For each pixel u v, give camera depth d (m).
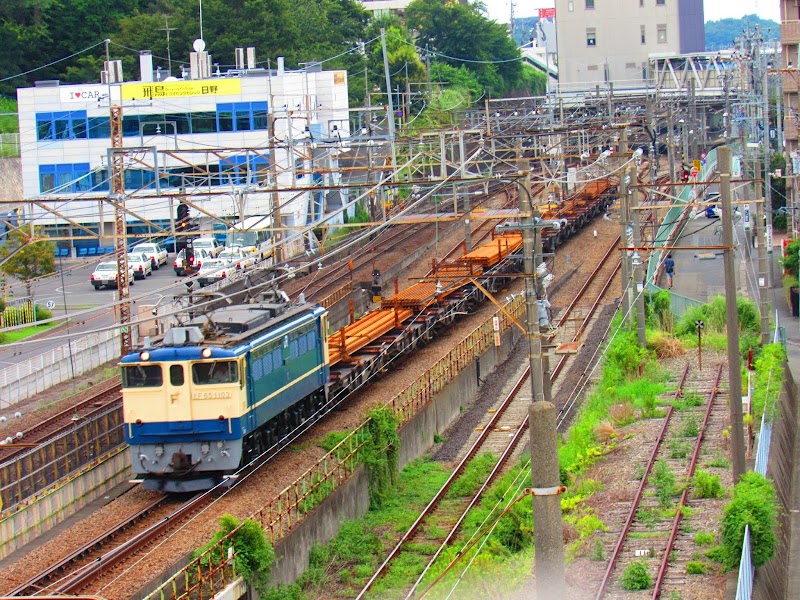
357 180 116.25
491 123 117.19
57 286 112.44
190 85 122.19
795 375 82.75
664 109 140.38
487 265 93.75
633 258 78.88
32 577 39.75
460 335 84.50
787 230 128.88
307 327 60.78
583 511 48.31
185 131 122.75
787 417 69.19
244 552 40.03
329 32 183.38
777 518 47.16
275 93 122.31
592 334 84.12
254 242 113.38
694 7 178.25
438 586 40.88
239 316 55.72
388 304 81.19
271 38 161.62
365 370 69.88
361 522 50.75
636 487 50.91
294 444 57.88
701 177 121.00
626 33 179.50
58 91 123.12
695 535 44.34
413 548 47.59
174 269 120.44
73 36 161.00
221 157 64.69
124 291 68.31
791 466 63.22
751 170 102.44
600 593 38.62
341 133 131.50
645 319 83.00
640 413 64.94
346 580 44.66
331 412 64.94
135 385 50.59
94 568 39.62
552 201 122.12
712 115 164.62
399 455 58.31
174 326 53.22
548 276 47.56
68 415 63.62
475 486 55.44
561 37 181.00
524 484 52.25
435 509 52.97
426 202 122.50
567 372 76.62
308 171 67.44
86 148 123.00
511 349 85.88
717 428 60.53
